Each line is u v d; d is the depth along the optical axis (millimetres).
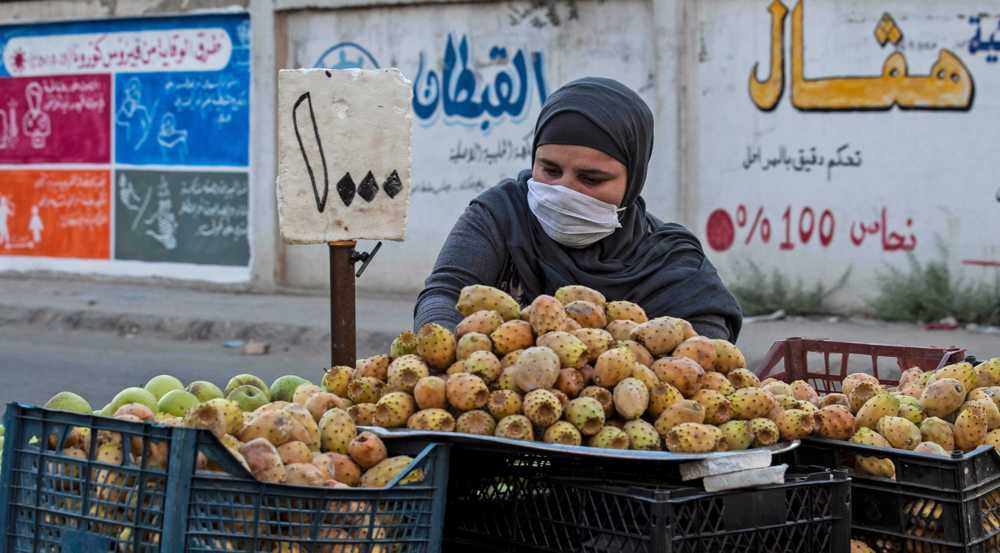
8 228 15242
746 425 2760
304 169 3406
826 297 11211
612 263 3484
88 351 10961
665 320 2965
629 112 3428
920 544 2826
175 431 2297
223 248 13875
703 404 2779
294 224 3402
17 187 15156
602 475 2703
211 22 13703
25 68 14992
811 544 2668
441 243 12789
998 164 10617
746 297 11320
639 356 2873
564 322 2895
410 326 11117
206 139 13875
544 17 12148
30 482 2484
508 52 12352
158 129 14188
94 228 14703
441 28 12633
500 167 12500
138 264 14438
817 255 11242
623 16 11789
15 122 15102
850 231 11117
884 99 10938
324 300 13086
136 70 14250
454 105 12656
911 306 10789
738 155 11461
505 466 2740
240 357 10727
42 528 2467
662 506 2465
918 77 10812
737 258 11516
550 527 2689
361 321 11375
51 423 2461
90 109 14625
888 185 10961
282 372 9969
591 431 2715
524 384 2746
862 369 9438
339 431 2682
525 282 3508
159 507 2336
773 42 11281
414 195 12859
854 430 2961
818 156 11195
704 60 11508
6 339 11664
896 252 10984
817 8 11109
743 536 2592
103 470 2402
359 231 3459
